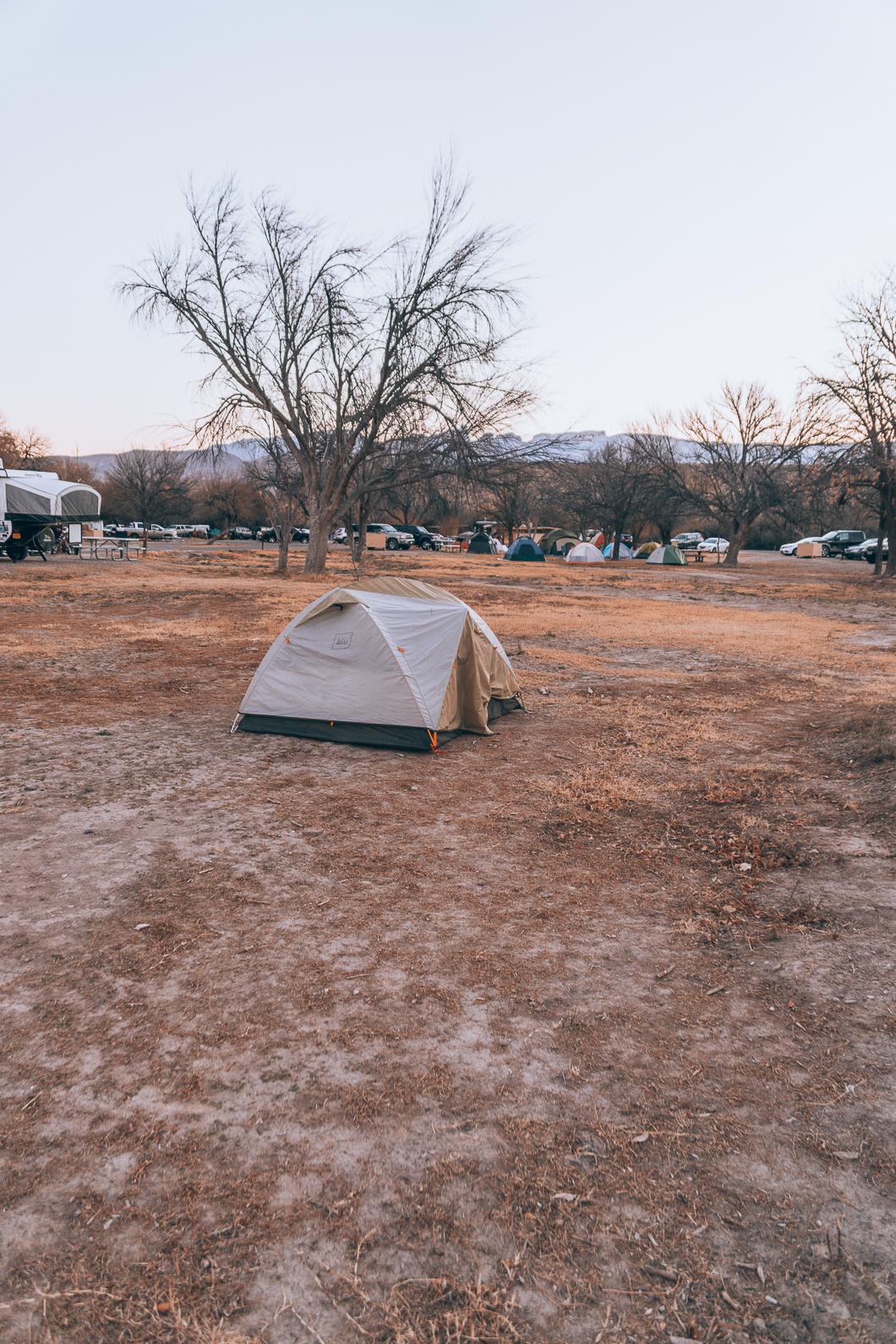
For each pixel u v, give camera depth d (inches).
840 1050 146.9
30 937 183.6
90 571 1279.5
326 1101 133.4
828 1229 109.3
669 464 2010.3
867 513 2283.5
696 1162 120.7
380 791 293.4
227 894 207.3
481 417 1104.2
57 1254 104.7
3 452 2615.7
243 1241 106.9
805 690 491.2
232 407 1176.8
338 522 1444.4
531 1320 96.6
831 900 205.3
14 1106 130.9
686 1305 98.7
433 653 364.8
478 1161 120.9
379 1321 96.2
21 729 367.9
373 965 175.5
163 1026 152.7
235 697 449.7
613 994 165.8
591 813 272.4
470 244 1059.9
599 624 807.1
